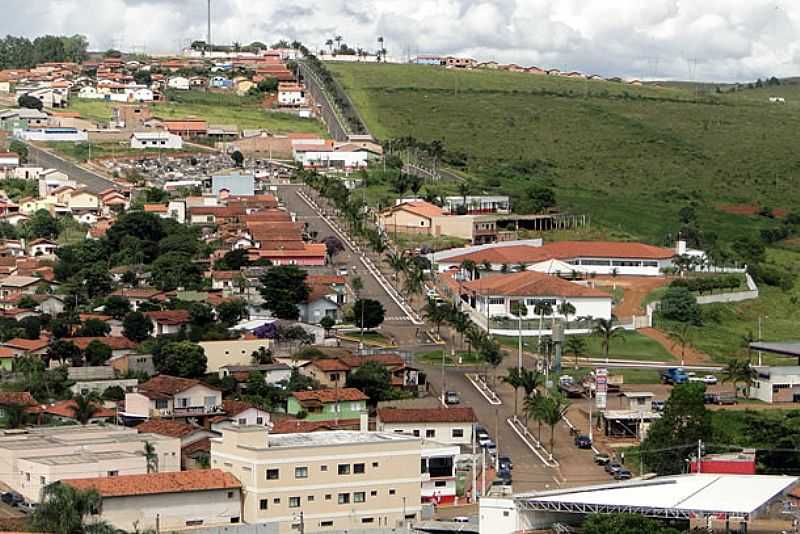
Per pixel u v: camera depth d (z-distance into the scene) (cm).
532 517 18388
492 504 18475
